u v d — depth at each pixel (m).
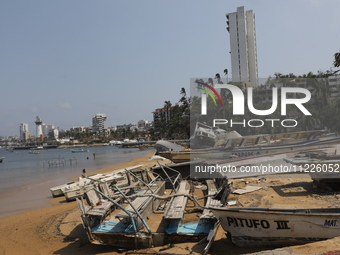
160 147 31.81
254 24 89.69
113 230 8.06
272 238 6.73
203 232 7.64
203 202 11.75
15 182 27.94
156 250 7.22
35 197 18.88
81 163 50.12
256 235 6.85
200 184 15.84
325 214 6.19
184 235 7.59
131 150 95.19
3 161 75.88
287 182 13.26
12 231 10.89
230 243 7.37
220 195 10.41
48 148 182.62
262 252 5.15
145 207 9.25
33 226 11.28
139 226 8.30
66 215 12.46
